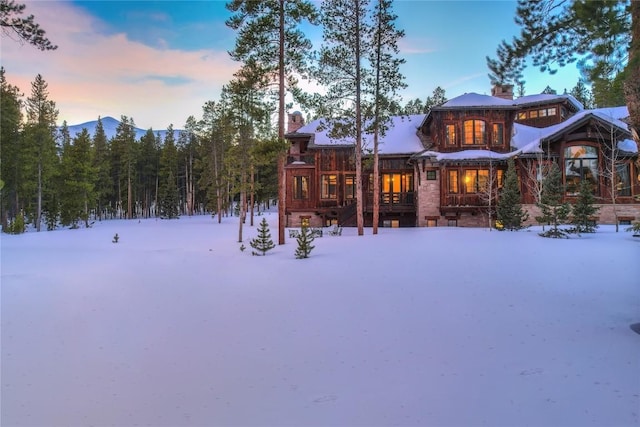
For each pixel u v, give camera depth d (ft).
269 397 12.69
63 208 143.64
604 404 11.54
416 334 18.69
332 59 73.92
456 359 15.44
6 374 14.89
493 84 23.44
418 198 92.12
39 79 134.21
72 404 12.45
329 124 80.12
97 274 38.01
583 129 82.99
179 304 25.73
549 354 15.64
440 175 90.22
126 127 228.43
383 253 47.37
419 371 14.42
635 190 83.35
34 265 44.60
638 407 11.30
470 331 18.85
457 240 58.70
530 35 20.83
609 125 78.69
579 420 10.71
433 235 67.36
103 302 26.48
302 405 12.07
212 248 62.34
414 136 104.83
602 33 17.20
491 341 17.38
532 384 13.02
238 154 101.35
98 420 11.41
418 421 10.90
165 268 41.39
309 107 75.36
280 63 66.28
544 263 37.37
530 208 85.35
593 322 19.70
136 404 12.37
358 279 32.58
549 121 106.42
